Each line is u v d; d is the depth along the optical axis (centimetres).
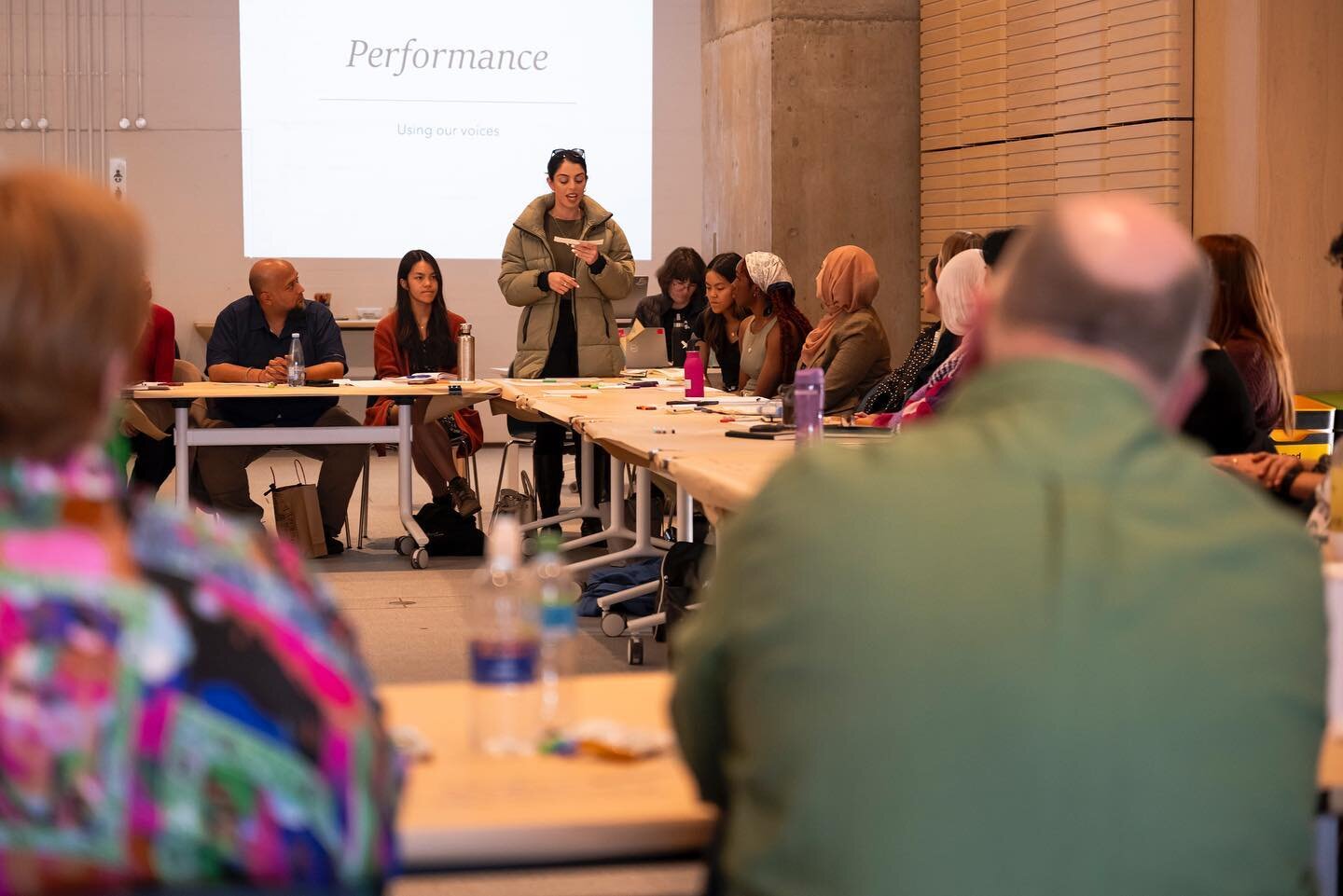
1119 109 644
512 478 890
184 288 1027
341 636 108
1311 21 587
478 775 143
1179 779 105
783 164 812
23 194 103
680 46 1065
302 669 100
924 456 116
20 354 100
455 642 476
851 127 816
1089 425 116
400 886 285
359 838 100
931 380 393
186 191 1022
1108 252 121
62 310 100
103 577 99
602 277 646
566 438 673
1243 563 111
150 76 1011
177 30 1010
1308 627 112
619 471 564
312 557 622
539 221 659
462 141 1047
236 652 99
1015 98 724
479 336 1063
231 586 102
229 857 96
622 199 1069
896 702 106
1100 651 106
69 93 1004
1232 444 342
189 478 630
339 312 1045
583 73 1056
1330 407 506
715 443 372
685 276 745
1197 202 620
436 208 1049
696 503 558
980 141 758
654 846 131
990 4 740
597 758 149
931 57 801
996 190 744
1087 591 108
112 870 95
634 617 497
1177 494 114
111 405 107
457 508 638
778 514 116
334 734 100
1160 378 121
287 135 1027
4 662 96
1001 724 105
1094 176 664
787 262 817
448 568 606
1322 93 591
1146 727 105
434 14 1035
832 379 543
